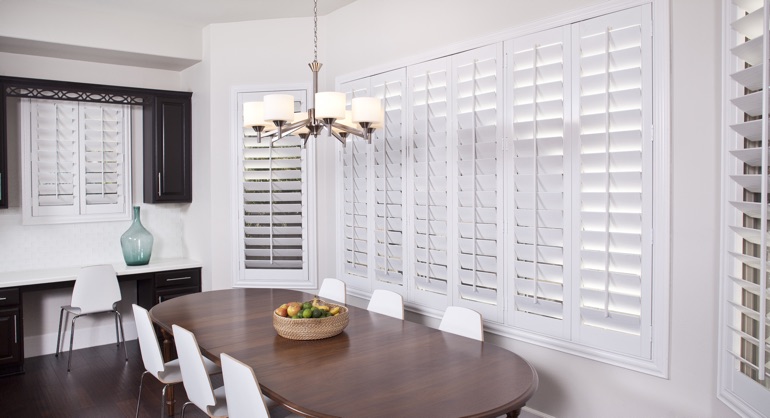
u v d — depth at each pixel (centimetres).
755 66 163
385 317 288
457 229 326
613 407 253
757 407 173
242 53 454
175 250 515
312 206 448
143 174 491
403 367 206
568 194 266
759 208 164
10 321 388
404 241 365
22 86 412
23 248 437
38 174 436
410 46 362
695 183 221
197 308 313
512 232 292
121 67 481
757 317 168
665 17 229
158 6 414
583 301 262
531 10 285
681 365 227
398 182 369
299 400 173
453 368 204
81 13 414
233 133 452
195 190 488
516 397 176
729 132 193
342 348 231
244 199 452
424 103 348
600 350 255
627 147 246
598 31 254
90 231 468
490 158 303
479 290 312
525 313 289
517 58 289
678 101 227
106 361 426
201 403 228
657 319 234
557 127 271
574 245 264
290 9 425
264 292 362
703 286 219
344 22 421
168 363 289
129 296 489
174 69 502
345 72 421
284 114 238
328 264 447
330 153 440
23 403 339
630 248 244
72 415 321
